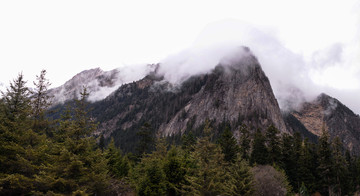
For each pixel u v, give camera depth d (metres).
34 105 24.73
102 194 20.41
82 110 19.61
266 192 27.75
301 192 40.91
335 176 44.44
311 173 44.78
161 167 27.36
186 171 26.17
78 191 16.50
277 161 43.56
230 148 41.09
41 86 25.77
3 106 19.44
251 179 25.09
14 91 20.09
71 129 18.66
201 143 26.38
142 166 32.34
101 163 19.30
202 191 21.78
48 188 17.52
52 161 18.78
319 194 43.75
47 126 25.09
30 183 16.95
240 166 25.53
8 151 17.84
